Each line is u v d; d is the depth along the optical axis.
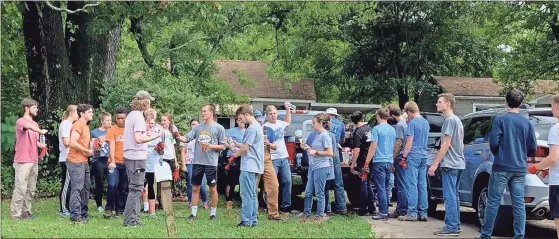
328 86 31.38
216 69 20.06
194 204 9.73
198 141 9.55
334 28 28.12
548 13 22.12
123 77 16.33
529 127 7.74
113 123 13.55
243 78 24.36
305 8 20.27
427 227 9.03
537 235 9.14
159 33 17.67
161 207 11.19
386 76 29.02
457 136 8.30
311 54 28.97
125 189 9.98
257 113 10.41
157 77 17.25
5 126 13.24
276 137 10.23
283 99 28.38
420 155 9.63
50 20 13.74
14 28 14.08
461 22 27.52
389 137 9.88
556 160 7.44
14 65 14.84
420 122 9.61
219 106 19.41
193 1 12.48
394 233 8.41
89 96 14.18
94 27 12.62
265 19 20.53
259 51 30.47
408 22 27.66
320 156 9.48
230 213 10.48
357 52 29.03
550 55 22.45
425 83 27.84
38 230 8.15
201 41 19.34
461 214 11.44
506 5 24.44
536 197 8.00
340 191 10.25
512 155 7.66
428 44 27.98
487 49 29.12
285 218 9.77
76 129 8.95
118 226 8.69
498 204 7.80
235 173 10.46
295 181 11.04
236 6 18.70
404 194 9.91
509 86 24.06
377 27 27.94
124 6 12.33
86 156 9.27
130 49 18.50
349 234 8.04
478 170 8.98
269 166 9.65
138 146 8.70
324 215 9.57
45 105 13.89
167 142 10.68
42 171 13.65
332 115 11.16
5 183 13.28
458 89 28.38
